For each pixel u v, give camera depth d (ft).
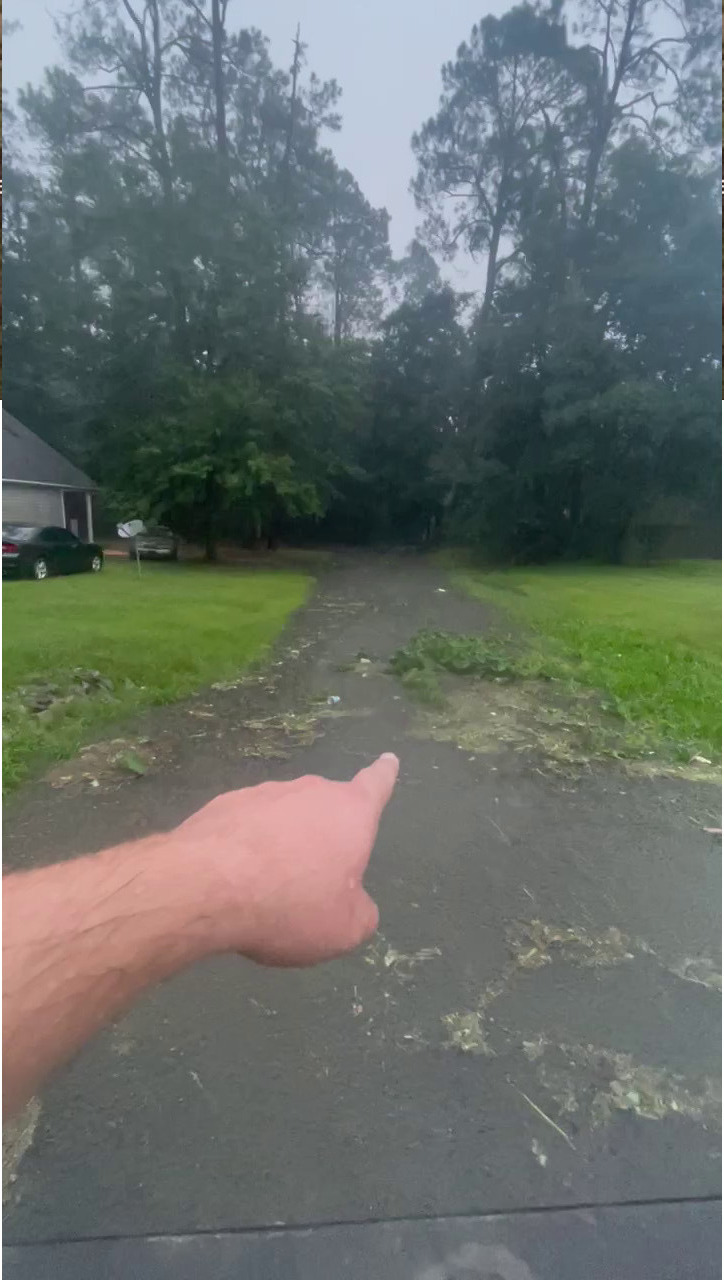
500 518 49.83
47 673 18.10
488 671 19.43
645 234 46.42
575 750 14.30
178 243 52.70
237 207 52.85
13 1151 5.60
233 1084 6.27
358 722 15.62
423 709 16.67
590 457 45.03
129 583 36.19
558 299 48.08
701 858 10.15
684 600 29.63
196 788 12.16
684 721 16.14
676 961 8.05
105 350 56.85
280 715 15.99
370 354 71.56
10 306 52.60
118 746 13.89
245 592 32.53
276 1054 6.65
